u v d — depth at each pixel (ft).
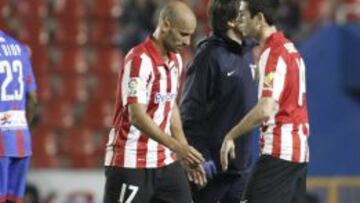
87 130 171.94
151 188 74.33
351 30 147.23
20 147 75.56
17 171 76.33
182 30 72.23
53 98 175.83
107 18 188.44
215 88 81.00
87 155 168.14
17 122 75.56
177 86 75.00
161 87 73.31
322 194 139.03
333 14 188.24
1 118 74.49
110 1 190.49
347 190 138.62
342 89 146.92
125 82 72.28
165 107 74.23
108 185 74.54
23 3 186.70
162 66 73.05
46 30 184.55
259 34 73.77
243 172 82.48
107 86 180.34
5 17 184.44
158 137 71.15
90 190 148.15
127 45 171.63
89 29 186.70
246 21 73.67
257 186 72.84
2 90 74.49
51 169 151.23
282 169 72.38
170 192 75.20
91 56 183.21
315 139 145.79
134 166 73.41
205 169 79.82
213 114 81.35
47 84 177.37
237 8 78.84
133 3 175.52
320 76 146.72
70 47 183.32
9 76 75.00
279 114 72.43
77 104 176.24
